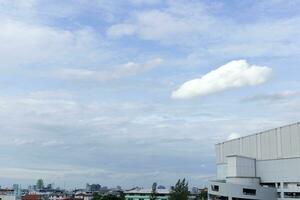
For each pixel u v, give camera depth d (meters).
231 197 151.25
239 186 151.88
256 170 169.25
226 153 188.75
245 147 177.75
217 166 194.50
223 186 152.75
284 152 161.12
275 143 164.75
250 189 152.88
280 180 160.62
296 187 155.38
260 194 153.62
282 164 160.88
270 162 165.38
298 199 154.12
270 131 167.25
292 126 159.50
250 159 168.62
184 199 183.25
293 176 157.00
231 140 186.12
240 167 166.00
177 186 185.88
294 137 158.38
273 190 156.75
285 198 157.62
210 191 156.62
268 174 165.12
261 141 170.50
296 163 156.50
